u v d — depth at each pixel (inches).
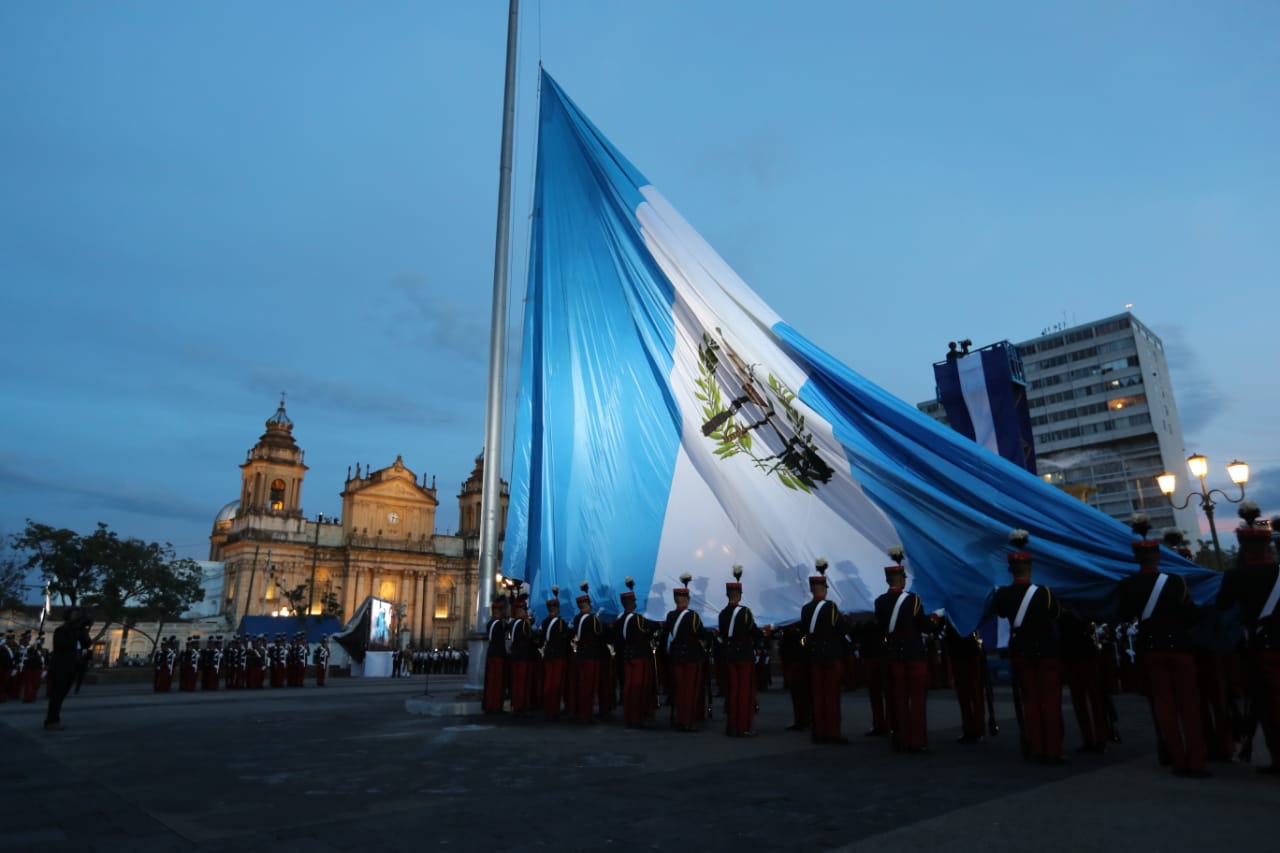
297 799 287.3
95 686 1401.3
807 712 493.4
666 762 358.9
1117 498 3727.9
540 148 708.7
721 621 470.6
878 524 493.4
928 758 368.2
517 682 569.6
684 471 571.5
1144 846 210.2
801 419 530.0
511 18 744.3
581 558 589.6
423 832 234.2
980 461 473.4
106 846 224.1
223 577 3656.5
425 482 3932.1
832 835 224.8
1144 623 335.9
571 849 213.9
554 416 635.5
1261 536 326.0
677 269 600.1
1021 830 228.2
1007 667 877.2
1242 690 406.3
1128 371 3789.4
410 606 3683.6
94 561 2427.4
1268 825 233.6
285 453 3629.4
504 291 680.4
